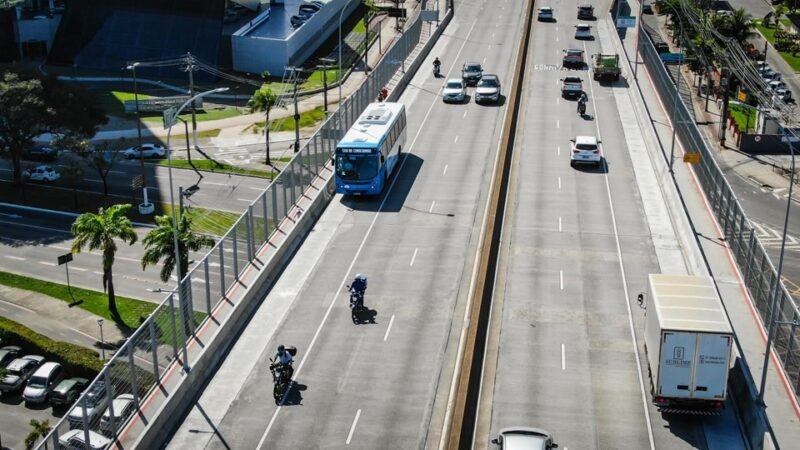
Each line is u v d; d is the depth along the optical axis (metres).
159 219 71.19
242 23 159.38
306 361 47.28
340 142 68.25
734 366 46.16
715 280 55.69
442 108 93.31
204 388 45.12
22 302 75.38
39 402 61.84
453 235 62.69
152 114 128.88
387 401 43.69
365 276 52.53
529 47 119.06
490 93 93.94
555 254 60.06
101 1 153.50
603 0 148.00
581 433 41.34
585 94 94.38
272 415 42.81
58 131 102.50
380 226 64.19
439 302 53.38
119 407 40.50
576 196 70.12
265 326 50.94
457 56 116.00
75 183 99.81
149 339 43.09
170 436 41.38
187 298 47.28
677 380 40.62
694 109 120.12
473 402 43.22
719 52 121.88
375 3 181.12
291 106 130.88
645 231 64.00
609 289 55.34
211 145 115.75
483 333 49.31
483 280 52.69
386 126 72.00
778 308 48.31
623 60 112.44
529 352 48.25
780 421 41.31
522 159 78.12
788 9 166.75
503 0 151.38
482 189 71.00
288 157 110.81
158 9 152.50
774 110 108.56
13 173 105.00
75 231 72.81
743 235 57.44
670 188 68.88
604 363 47.19
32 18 159.62
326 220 65.38
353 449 40.12
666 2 141.75
